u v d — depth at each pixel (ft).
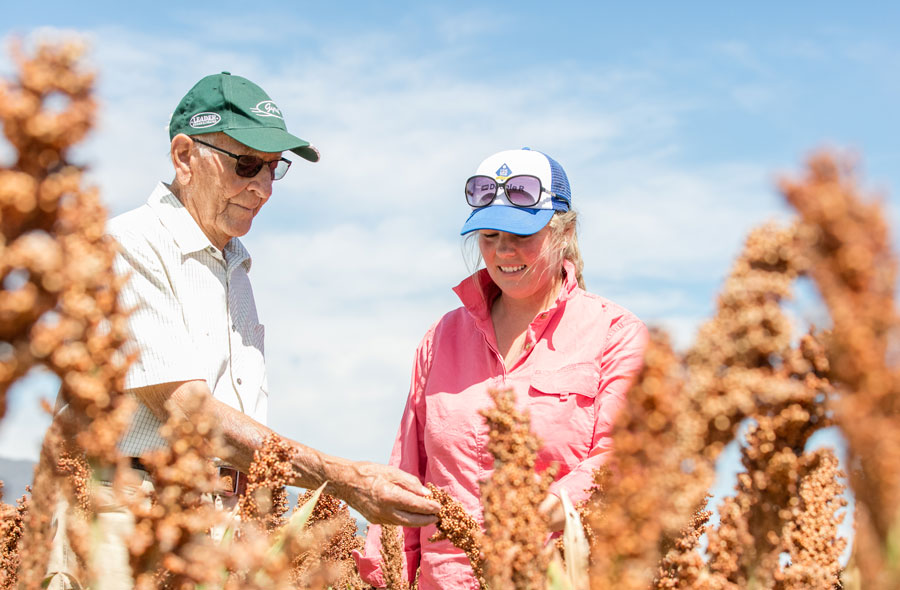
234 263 15.21
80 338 5.49
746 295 5.76
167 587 6.41
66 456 6.49
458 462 14.28
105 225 5.46
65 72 5.02
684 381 5.85
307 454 11.97
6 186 4.88
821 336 5.95
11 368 5.17
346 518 16.47
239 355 14.80
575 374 14.05
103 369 5.59
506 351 15.03
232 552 6.98
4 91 4.93
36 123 4.89
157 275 13.30
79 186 5.19
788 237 5.67
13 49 5.00
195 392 6.49
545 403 13.94
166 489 6.27
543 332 14.74
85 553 6.79
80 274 5.25
